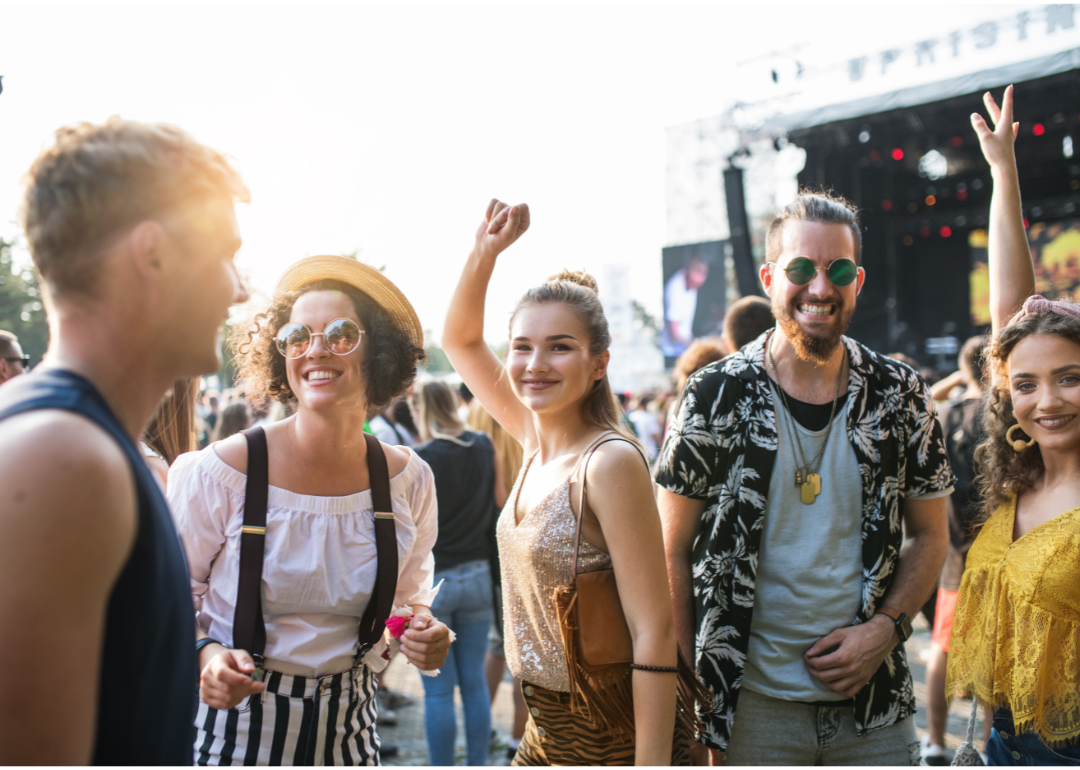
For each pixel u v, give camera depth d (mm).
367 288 1698
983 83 12352
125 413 810
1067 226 15188
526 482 1650
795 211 1977
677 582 1889
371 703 1709
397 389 1730
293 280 1708
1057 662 1626
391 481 1730
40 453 661
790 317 1901
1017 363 1754
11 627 631
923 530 2035
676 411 2010
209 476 1561
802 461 1907
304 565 1540
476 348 1944
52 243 758
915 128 14586
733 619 1857
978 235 16703
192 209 810
